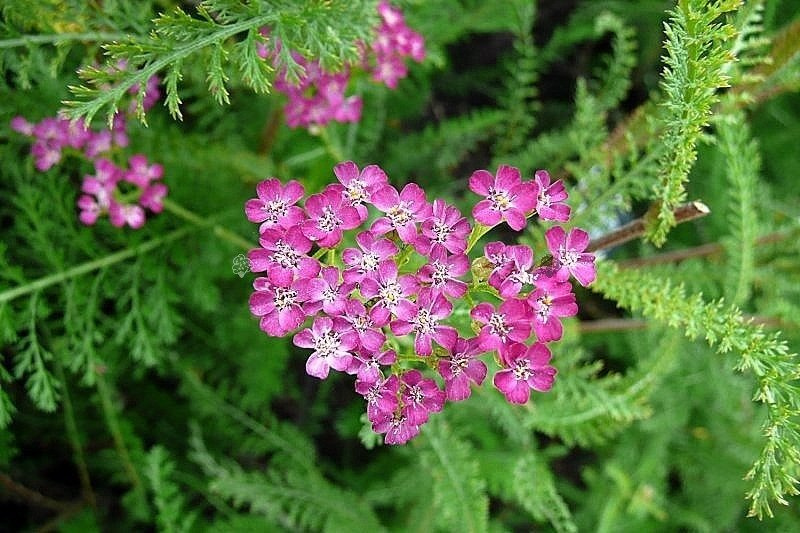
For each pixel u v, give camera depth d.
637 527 0.32
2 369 0.23
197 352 0.30
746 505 0.33
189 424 0.29
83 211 0.25
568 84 0.40
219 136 0.28
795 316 0.27
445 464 0.25
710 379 0.31
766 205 0.32
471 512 0.24
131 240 0.26
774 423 0.20
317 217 0.19
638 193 0.24
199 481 0.30
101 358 0.27
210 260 0.27
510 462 0.29
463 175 0.37
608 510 0.30
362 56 0.24
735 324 0.21
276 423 0.30
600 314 0.35
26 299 0.26
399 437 0.19
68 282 0.25
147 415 0.32
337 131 0.29
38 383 0.24
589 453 0.37
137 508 0.28
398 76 0.25
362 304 0.19
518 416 0.26
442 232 0.19
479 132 0.33
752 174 0.25
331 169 0.27
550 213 0.19
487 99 0.39
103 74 0.20
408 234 0.19
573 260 0.19
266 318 0.19
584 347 0.34
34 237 0.25
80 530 0.29
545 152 0.31
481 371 0.19
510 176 0.19
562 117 0.38
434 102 0.39
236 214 0.28
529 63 0.30
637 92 0.38
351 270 0.19
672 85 0.20
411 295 0.19
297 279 0.19
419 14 0.30
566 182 0.30
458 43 0.39
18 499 0.30
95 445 0.31
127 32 0.23
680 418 0.32
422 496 0.28
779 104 0.35
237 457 0.33
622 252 0.35
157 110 0.28
